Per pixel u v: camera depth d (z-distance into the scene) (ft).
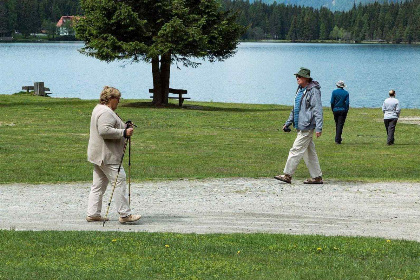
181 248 44.86
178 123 152.05
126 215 53.78
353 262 41.83
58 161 92.84
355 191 70.13
